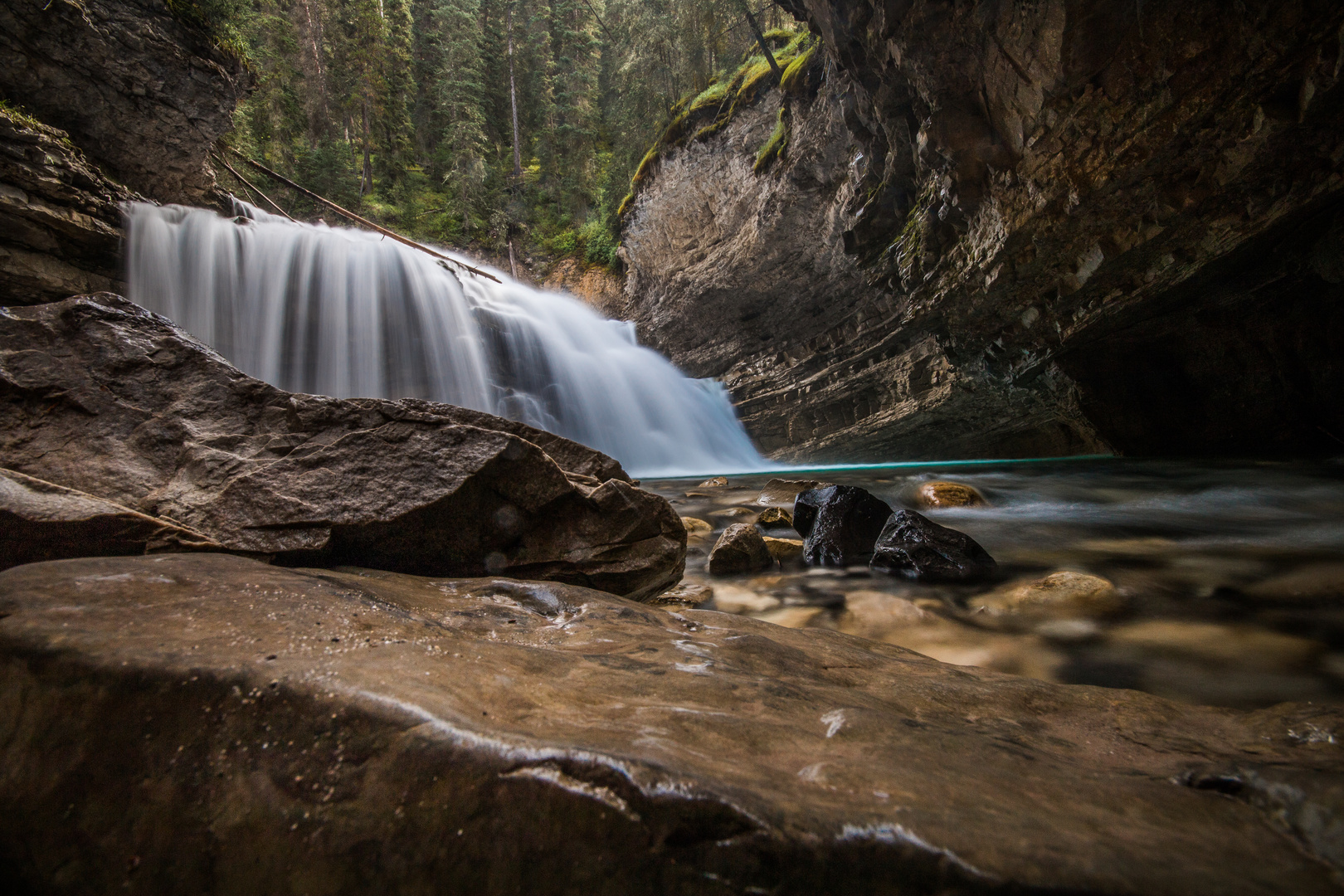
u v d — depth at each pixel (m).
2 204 10.38
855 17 11.26
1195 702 2.77
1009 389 14.91
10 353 3.22
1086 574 4.66
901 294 15.25
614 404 26.19
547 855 0.94
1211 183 8.43
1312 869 0.89
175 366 3.43
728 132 20.77
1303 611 3.98
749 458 25.09
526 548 3.44
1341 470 9.98
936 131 10.69
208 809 1.07
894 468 17.45
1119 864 0.84
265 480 3.07
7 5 10.06
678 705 1.50
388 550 3.07
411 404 3.47
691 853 0.89
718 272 21.94
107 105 11.74
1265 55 7.06
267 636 1.50
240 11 13.98
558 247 36.19
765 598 4.84
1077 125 8.74
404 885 0.96
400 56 38.81
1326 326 10.35
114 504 2.66
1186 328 11.67
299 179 29.73
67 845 1.09
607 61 39.25
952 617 4.20
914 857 0.84
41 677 1.26
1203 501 8.98
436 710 1.19
